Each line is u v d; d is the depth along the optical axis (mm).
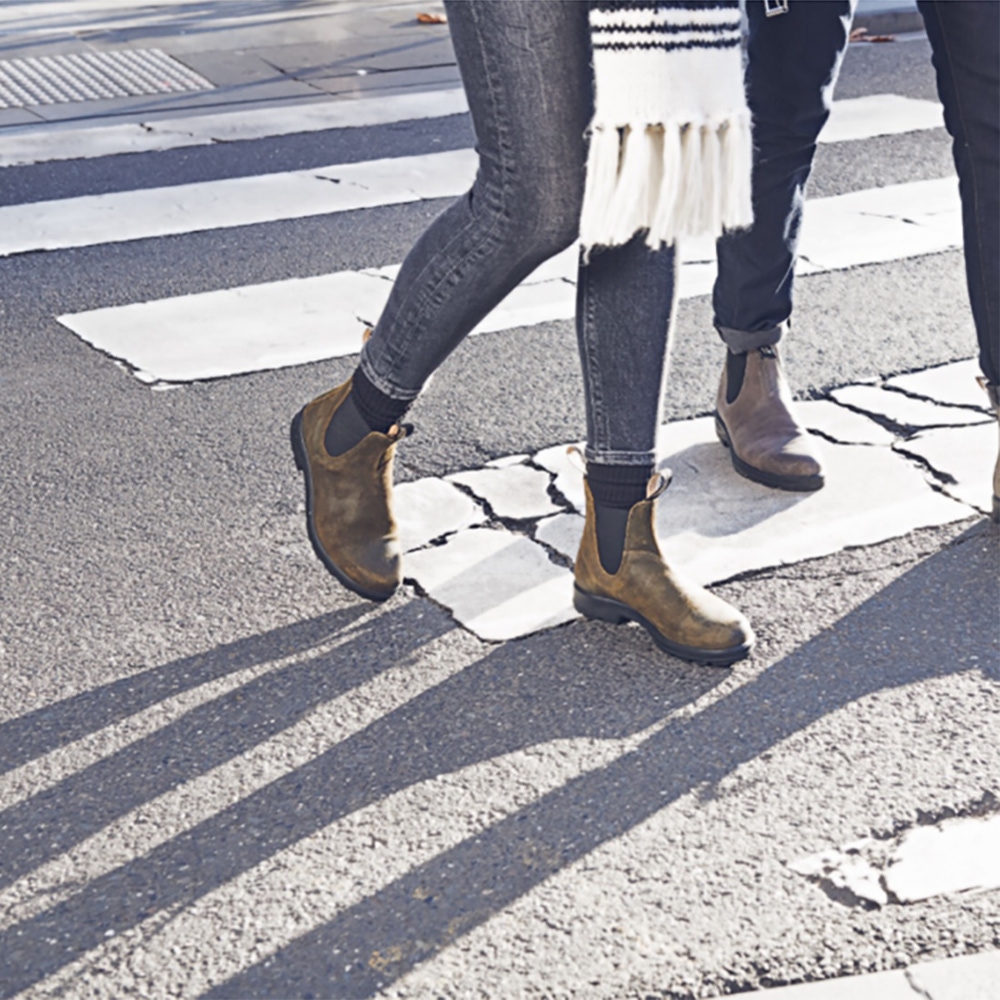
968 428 3221
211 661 2391
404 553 2730
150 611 2549
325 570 2688
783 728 2186
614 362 2248
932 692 2268
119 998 1695
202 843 1955
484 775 2084
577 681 2316
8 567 2703
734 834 1951
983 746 2133
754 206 2818
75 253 4551
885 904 1818
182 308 4098
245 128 6102
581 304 2242
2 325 3971
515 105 1984
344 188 5238
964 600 2533
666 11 1851
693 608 2344
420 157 5645
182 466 3133
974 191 2586
